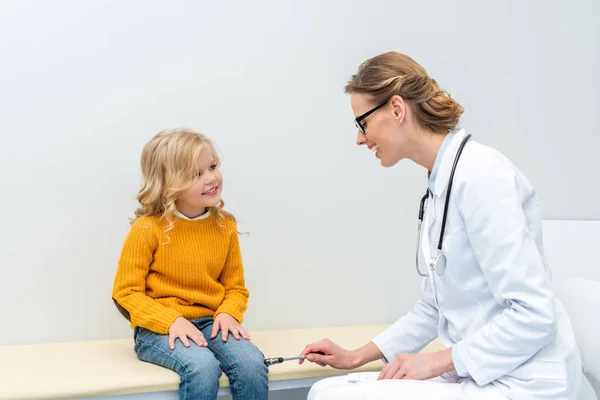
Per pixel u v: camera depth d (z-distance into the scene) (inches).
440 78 85.5
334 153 82.0
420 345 60.6
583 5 90.2
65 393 55.0
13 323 72.0
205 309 66.2
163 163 64.6
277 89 79.4
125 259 64.7
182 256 65.7
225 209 77.8
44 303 72.9
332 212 82.4
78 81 72.7
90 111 73.2
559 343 48.8
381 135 54.5
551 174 90.1
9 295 71.8
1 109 70.7
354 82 55.7
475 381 49.8
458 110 54.5
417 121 53.8
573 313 63.5
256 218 79.2
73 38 72.4
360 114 55.1
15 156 71.4
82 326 74.1
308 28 80.3
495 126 87.7
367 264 84.3
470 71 86.6
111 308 74.9
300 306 81.7
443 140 53.9
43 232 72.5
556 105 90.1
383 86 53.1
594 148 90.4
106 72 73.5
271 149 79.4
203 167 65.1
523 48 88.7
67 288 73.5
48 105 72.1
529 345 46.9
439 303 54.4
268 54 78.8
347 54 82.0
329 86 81.5
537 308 46.1
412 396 47.6
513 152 88.6
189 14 75.8
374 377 53.2
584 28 90.2
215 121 77.1
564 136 90.3
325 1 80.9
